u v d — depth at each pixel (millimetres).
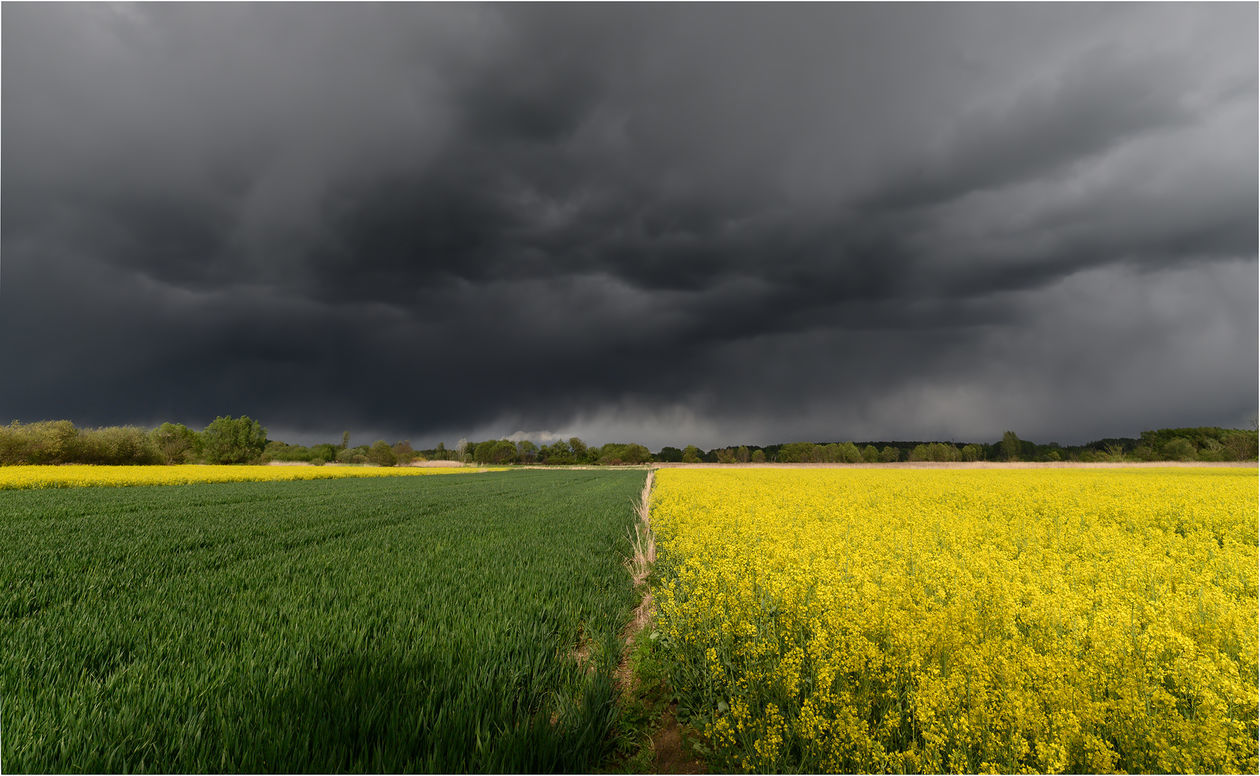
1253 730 3143
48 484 26844
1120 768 3125
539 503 21031
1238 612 4734
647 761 3668
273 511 17250
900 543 8570
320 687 3883
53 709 3562
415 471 64125
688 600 5691
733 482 30359
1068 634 4594
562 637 5641
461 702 3787
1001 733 3070
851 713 3246
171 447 61531
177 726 3398
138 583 7344
